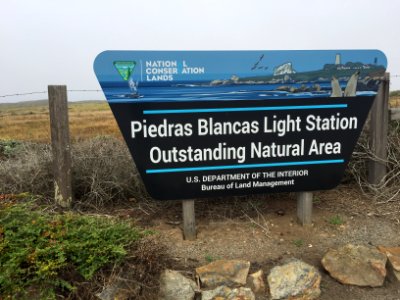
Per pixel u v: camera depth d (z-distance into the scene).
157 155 3.36
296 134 3.55
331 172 3.69
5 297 2.31
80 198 4.11
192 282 2.90
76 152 4.23
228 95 3.37
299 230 3.68
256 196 4.22
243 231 3.63
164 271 2.90
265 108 3.45
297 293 2.96
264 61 3.39
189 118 3.34
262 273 3.06
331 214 3.99
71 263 2.57
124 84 3.21
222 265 3.03
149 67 3.22
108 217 3.50
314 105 3.54
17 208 2.92
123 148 4.32
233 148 3.46
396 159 4.64
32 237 2.64
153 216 3.88
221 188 3.51
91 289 2.55
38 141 4.56
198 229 3.65
